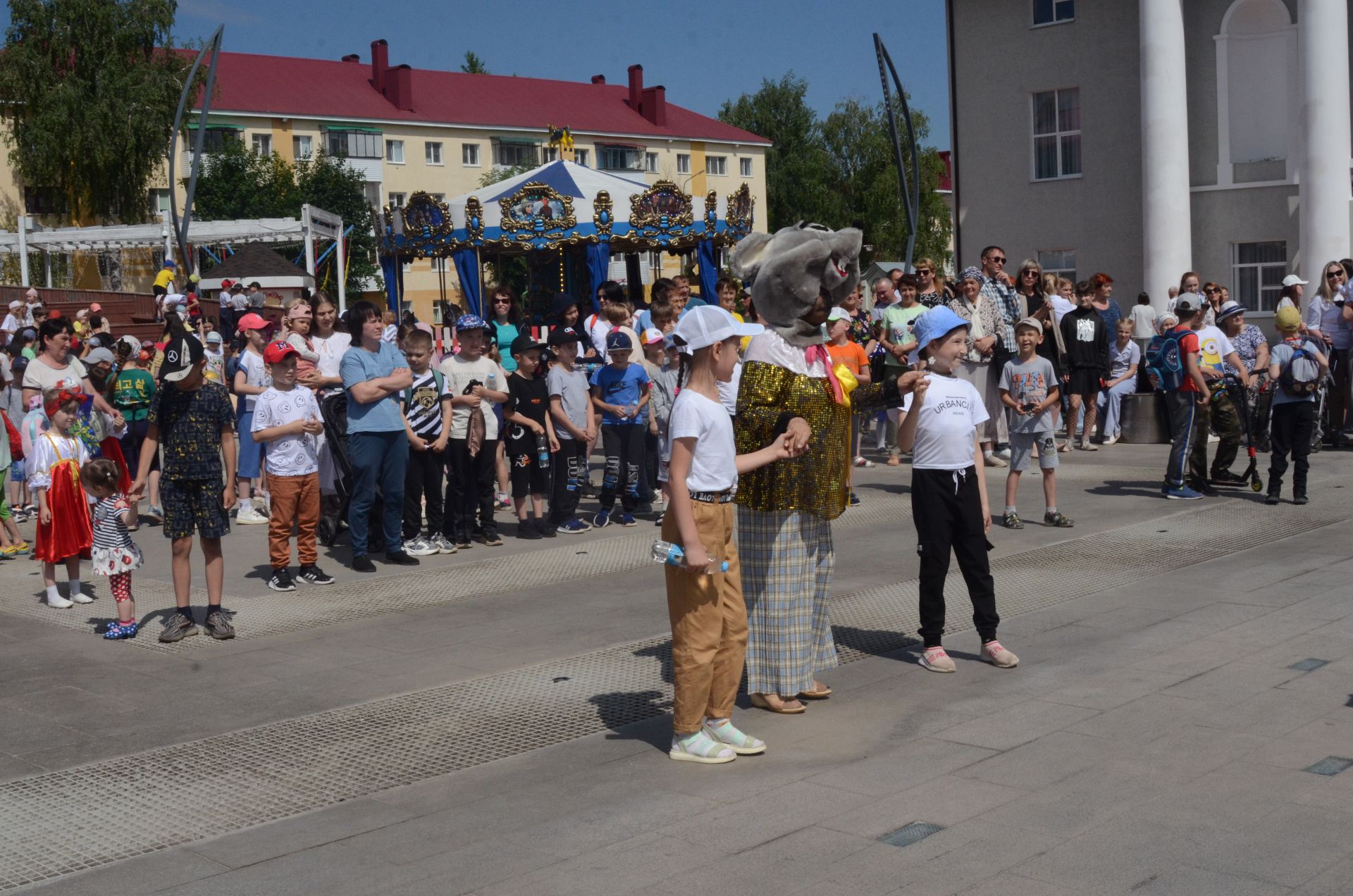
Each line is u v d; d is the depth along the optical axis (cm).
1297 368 1138
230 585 950
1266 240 2572
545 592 901
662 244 2041
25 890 427
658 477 1198
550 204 1859
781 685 596
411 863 438
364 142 6875
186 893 419
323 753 564
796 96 8519
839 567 955
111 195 4681
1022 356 1074
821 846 434
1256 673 629
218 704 648
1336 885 387
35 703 657
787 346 579
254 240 3550
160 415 780
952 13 2942
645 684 660
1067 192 2814
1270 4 2530
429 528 1065
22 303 2280
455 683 673
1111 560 942
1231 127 2597
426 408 1040
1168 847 420
